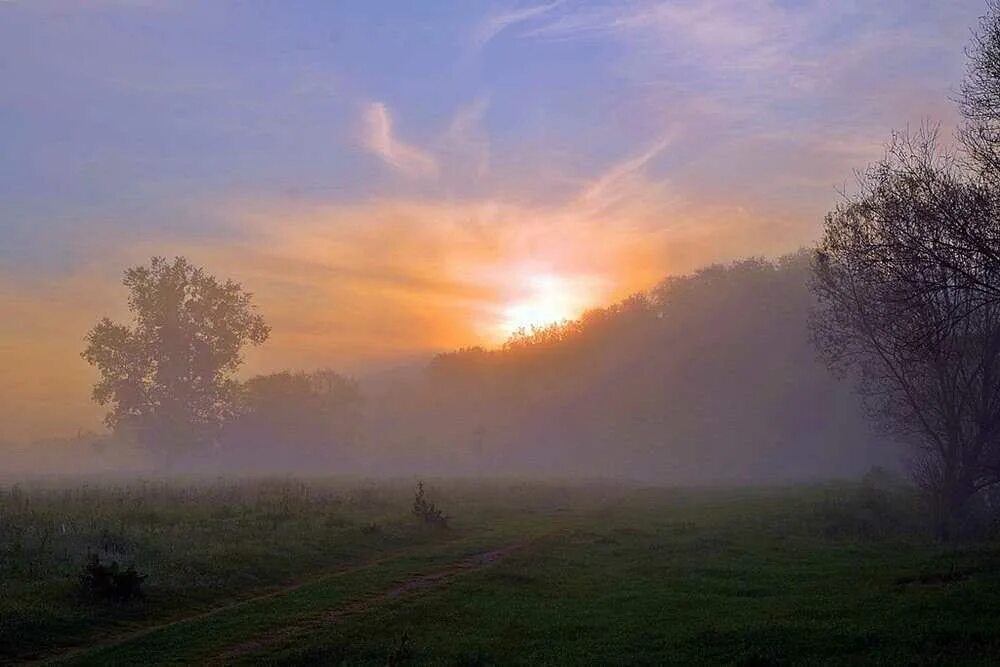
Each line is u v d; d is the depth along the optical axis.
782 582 19.08
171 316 98.38
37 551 19.91
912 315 22.12
